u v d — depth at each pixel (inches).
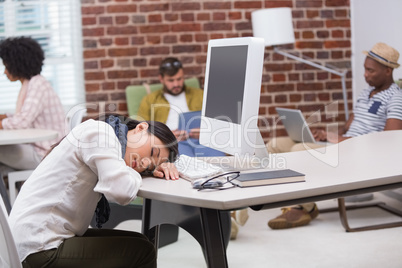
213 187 66.6
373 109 145.9
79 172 68.2
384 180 69.2
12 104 193.3
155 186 69.1
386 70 144.3
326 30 207.8
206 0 201.0
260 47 74.9
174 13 200.1
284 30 185.2
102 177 65.5
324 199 66.7
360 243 117.3
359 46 204.8
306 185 66.2
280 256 111.7
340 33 208.7
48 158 70.6
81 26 197.5
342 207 125.7
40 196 68.1
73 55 198.4
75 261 66.3
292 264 107.0
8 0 192.2
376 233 123.8
